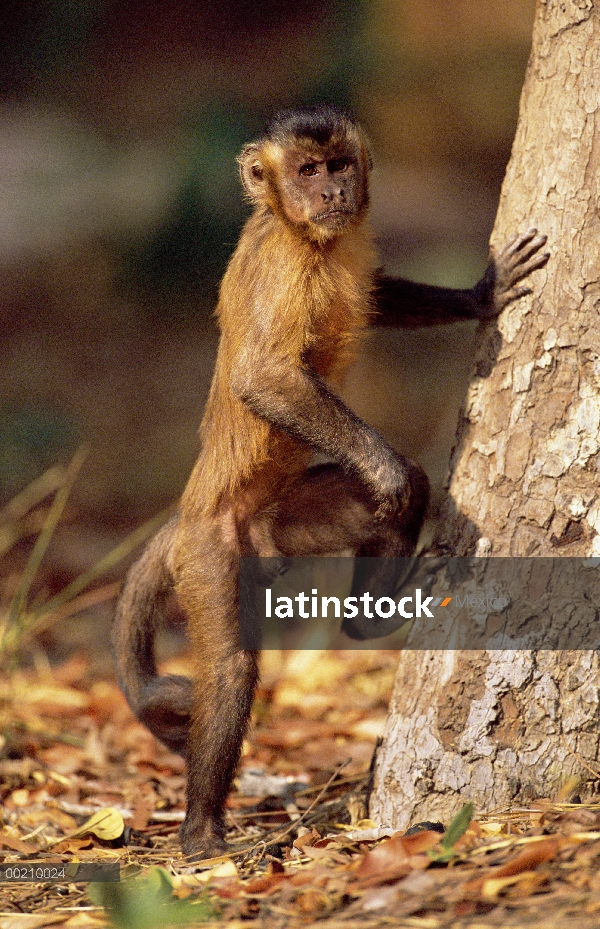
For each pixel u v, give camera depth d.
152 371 18.64
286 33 28.83
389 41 27.00
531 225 6.26
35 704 9.42
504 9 27.17
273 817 7.13
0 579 13.16
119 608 7.41
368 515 7.16
